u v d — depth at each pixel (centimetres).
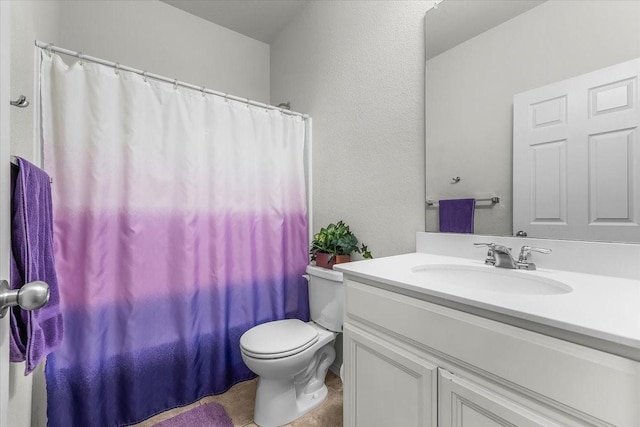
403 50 147
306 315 200
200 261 161
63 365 126
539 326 59
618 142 86
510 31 109
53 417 123
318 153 203
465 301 69
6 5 47
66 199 127
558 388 56
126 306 139
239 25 238
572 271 95
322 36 198
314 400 153
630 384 49
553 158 99
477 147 118
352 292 105
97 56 187
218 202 165
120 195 139
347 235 165
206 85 229
